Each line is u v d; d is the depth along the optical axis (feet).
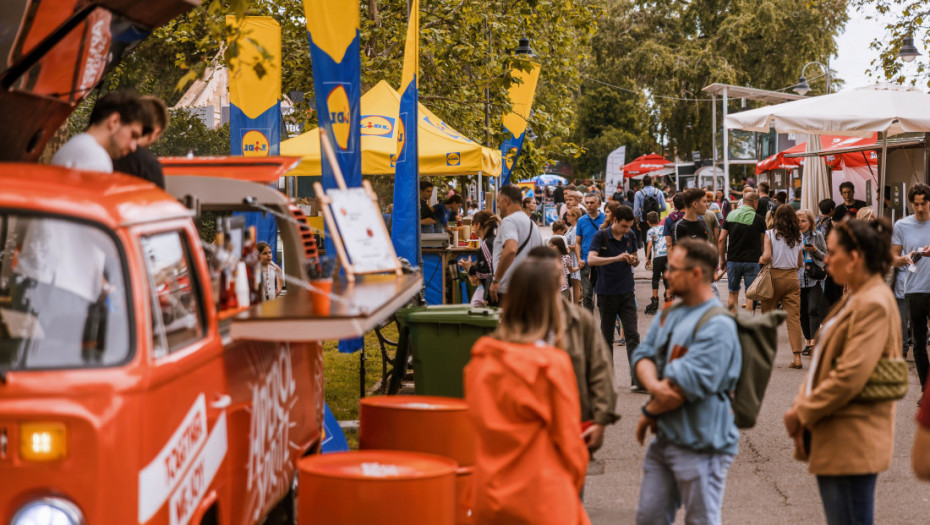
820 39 179.32
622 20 194.18
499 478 13.53
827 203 48.93
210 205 18.88
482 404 13.64
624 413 32.37
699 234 40.27
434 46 66.18
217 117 89.30
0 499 11.16
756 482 24.56
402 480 14.85
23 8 16.47
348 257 18.90
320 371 21.24
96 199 12.82
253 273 18.70
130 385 11.60
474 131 75.36
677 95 184.14
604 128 230.68
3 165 13.69
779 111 45.91
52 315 12.12
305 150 46.29
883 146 49.08
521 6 71.26
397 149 35.76
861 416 14.83
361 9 69.56
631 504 22.74
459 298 50.60
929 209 32.60
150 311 12.37
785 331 51.62
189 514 13.01
